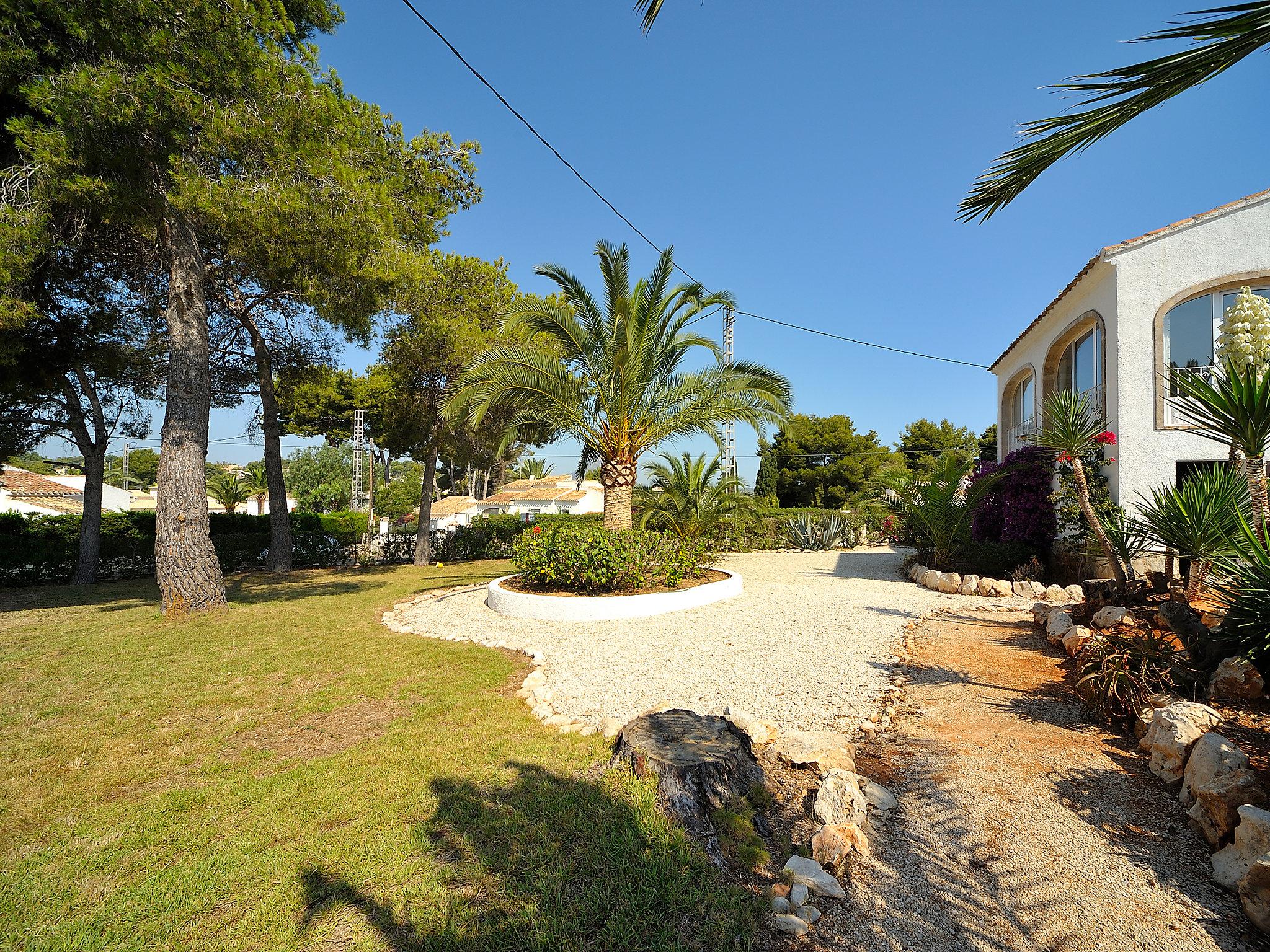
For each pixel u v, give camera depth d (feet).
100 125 22.84
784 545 61.72
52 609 33.88
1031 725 13.35
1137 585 19.08
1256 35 8.59
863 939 7.48
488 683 18.20
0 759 13.25
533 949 7.19
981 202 12.94
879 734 13.41
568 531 31.96
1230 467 18.20
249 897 8.34
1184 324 29.14
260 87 24.25
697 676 17.84
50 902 8.33
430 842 9.49
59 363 35.42
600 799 10.50
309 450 144.87
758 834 9.67
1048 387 40.45
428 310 48.19
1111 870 8.45
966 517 36.99
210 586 30.83
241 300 43.75
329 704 16.66
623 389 33.14
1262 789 8.72
